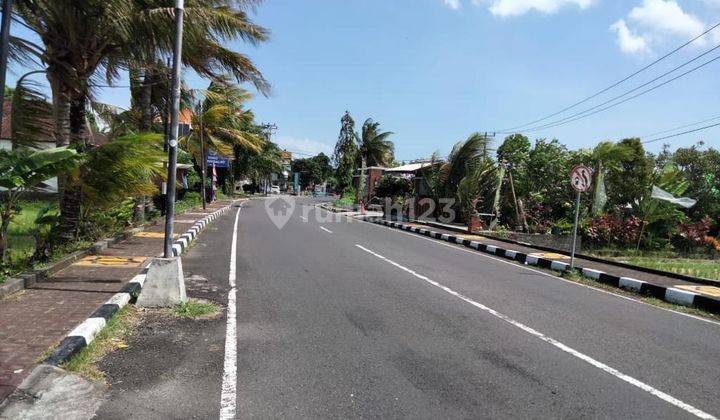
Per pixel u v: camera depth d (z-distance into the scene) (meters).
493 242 17.75
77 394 4.22
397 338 6.07
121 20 9.88
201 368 4.94
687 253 17.78
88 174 10.02
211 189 38.47
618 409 4.36
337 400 4.32
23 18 10.21
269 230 18.69
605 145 18.78
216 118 30.22
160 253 11.32
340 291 8.54
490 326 6.76
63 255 9.94
